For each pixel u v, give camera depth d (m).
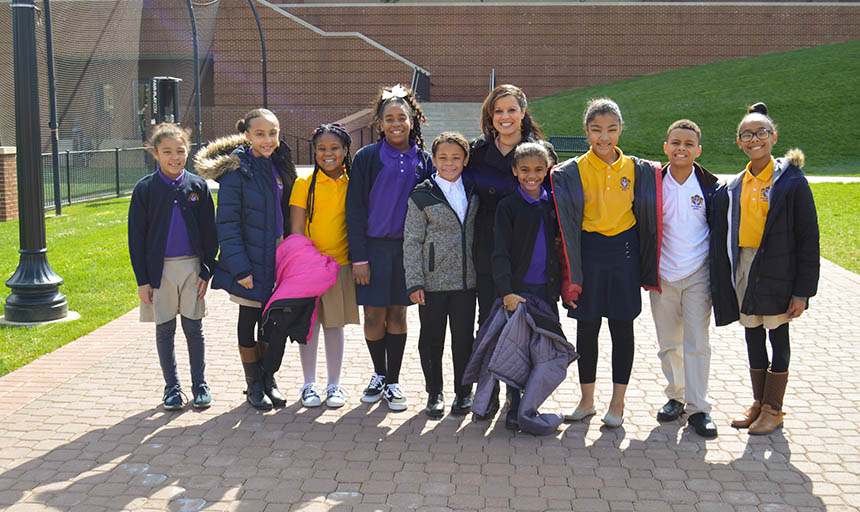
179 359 5.80
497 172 4.61
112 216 13.90
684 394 4.63
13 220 13.60
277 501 3.62
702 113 24.53
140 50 28.20
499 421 4.63
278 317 4.52
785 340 4.35
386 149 4.70
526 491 3.71
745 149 4.26
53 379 5.34
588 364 4.55
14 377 5.38
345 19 31.83
